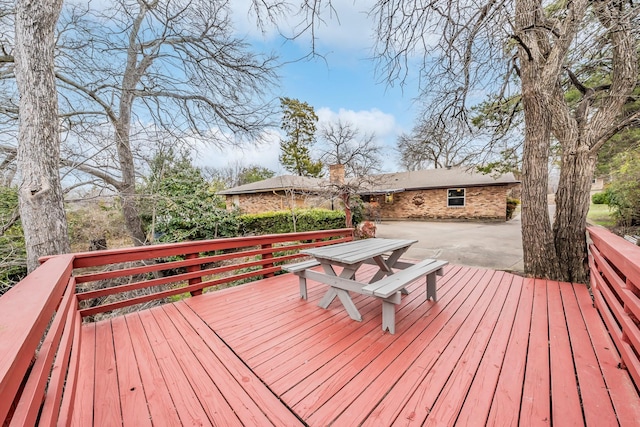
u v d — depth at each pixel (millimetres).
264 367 1773
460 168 14422
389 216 16172
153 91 5840
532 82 3375
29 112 2893
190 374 1717
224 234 8648
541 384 1542
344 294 2479
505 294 2977
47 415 999
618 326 1860
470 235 9047
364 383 1594
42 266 1691
